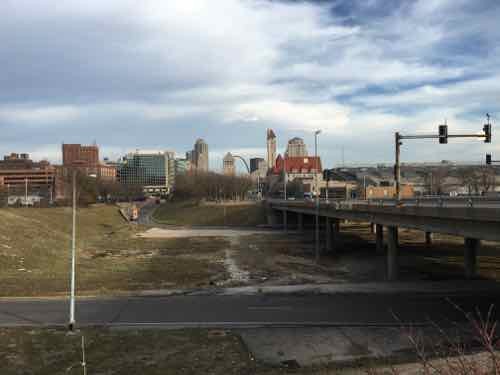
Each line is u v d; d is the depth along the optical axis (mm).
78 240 66938
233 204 135750
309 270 43469
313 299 28312
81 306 26312
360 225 94438
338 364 16984
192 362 17469
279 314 24438
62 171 123625
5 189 122875
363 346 19312
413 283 33844
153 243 70062
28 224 62125
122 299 28344
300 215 90500
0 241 46375
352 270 43781
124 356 18031
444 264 46188
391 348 19000
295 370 16359
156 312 24891
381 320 23250
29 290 30812
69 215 96438
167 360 17641
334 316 24016
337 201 60000
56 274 38219
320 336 20688
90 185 135625
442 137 33281
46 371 16500
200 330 21500
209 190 164500
